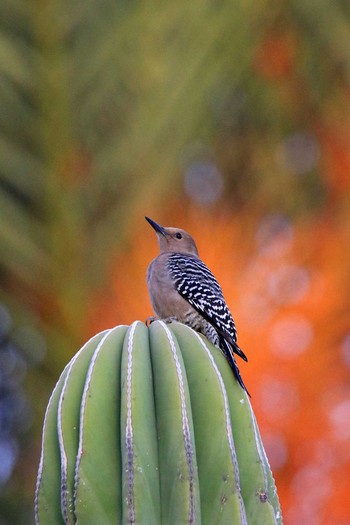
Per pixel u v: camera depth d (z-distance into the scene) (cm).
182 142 1372
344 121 1680
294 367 1110
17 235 1275
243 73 1622
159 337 614
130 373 588
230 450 580
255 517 578
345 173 1661
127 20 1355
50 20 1327
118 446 574
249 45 1472
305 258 1238
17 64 1311
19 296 1297
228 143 1688
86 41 1341
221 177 1694
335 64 1644
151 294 1056
